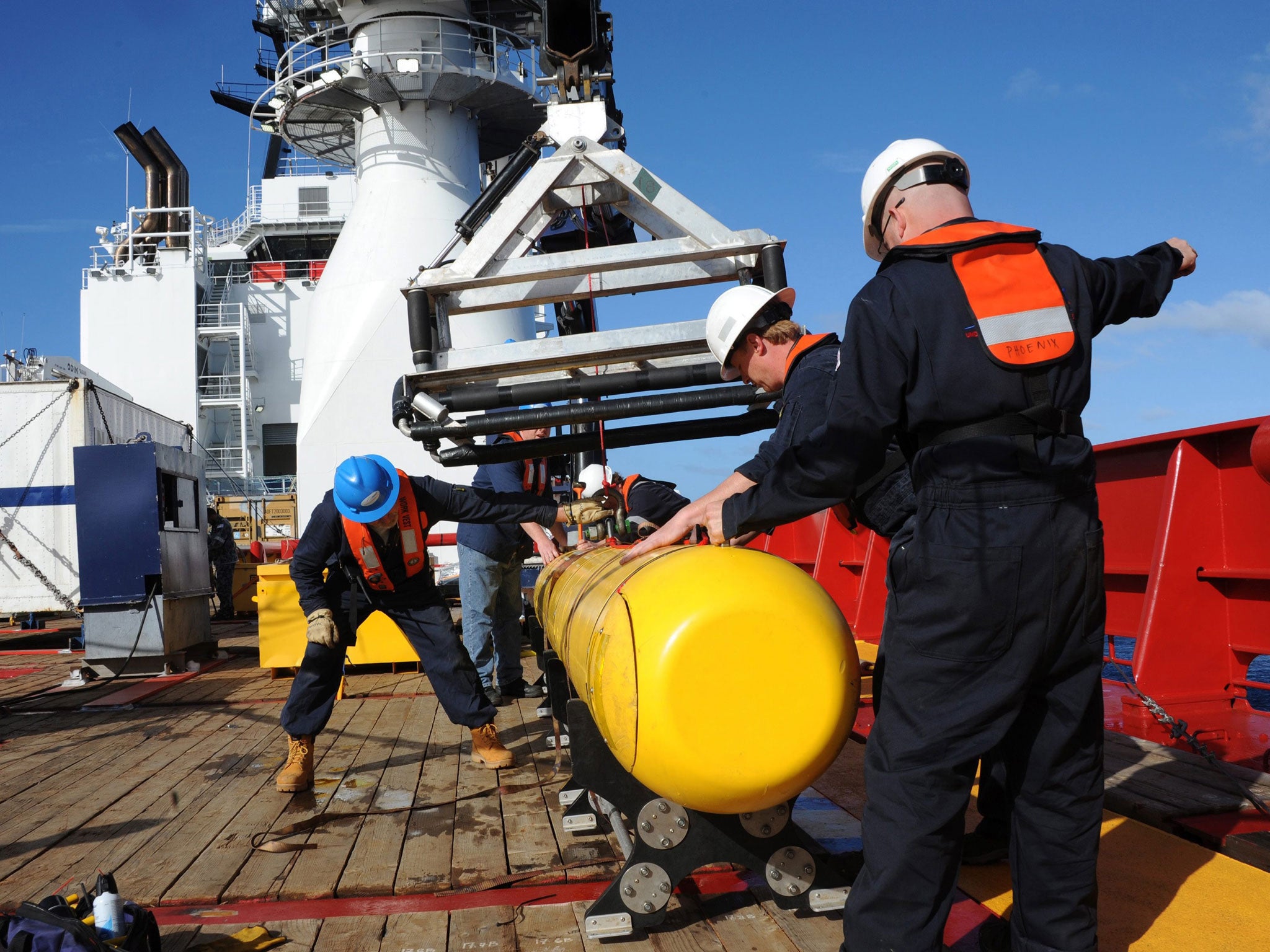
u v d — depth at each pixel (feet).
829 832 9.57
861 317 5.85
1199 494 12.66
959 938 7.20
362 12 65.46
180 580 26.37
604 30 12.76
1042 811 6.14
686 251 10.72
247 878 9.12
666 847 7.50
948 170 6.40
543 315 69.72
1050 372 5.59
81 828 11.02
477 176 71.72
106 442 37.27
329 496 13.00
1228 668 12.62
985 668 5.65
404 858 9.58
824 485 5.98
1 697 21.88
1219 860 8.08
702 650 6.34
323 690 12.62
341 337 65.92
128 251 98.17
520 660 20.30
